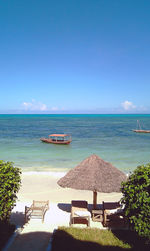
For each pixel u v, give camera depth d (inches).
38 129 2610.7
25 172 631.2
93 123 4205.2
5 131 2295.8
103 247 214.4
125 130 2544.3
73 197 429.4
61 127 2999.5
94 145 1309.1
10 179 219.6
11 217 314.3
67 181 302.0
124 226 282.4
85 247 213.2
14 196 229.8
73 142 1457.9
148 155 970.1
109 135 1943.9
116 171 310.2
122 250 208.7
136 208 205.6
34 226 280.2
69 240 228.7
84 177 294.2
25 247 217.3
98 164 307.0
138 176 209.5
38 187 489.7
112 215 289.7
